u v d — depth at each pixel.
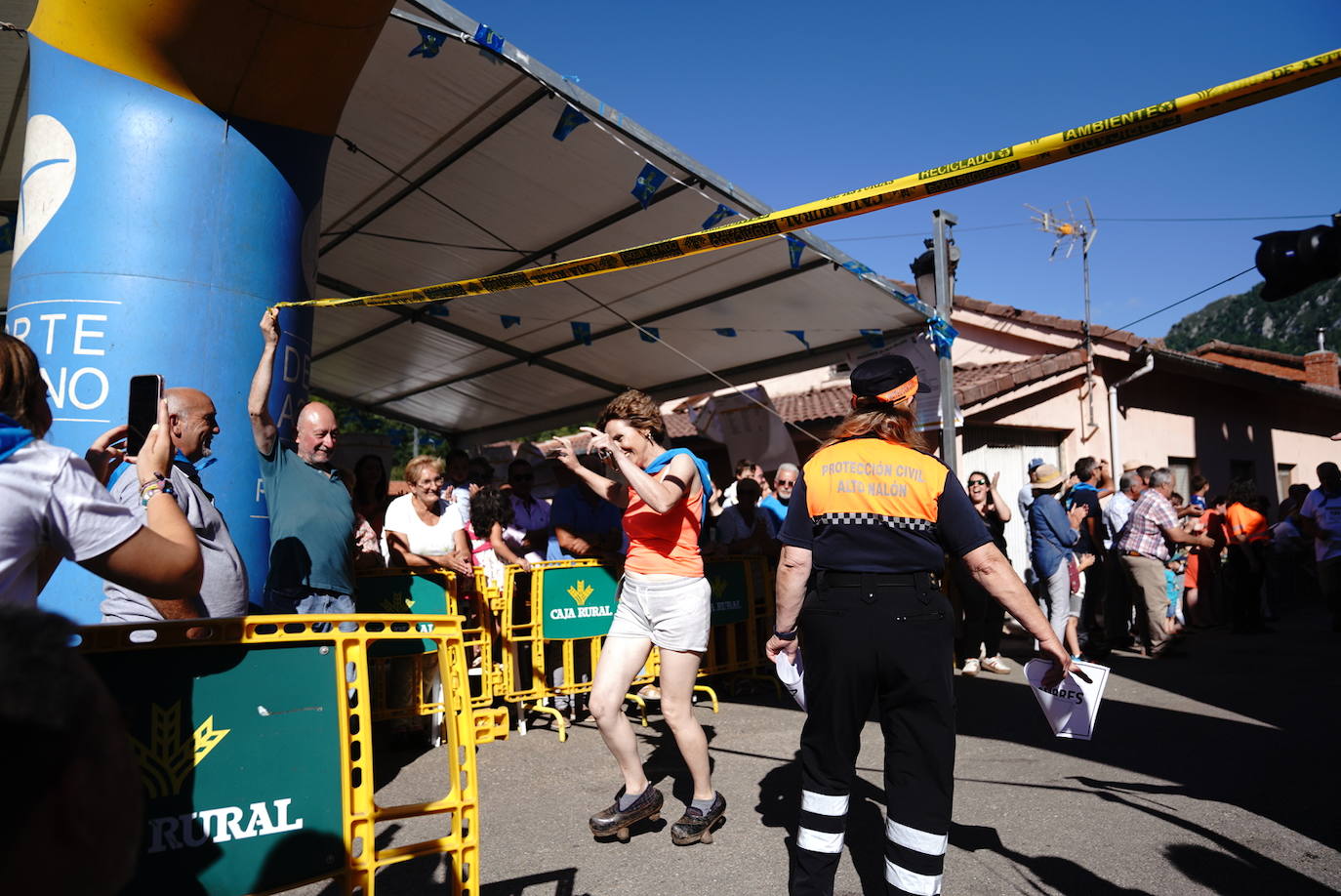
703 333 9.62
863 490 2.68
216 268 4.03
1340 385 21.42
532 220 7.97
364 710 2.11
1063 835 3.65
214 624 1.93
